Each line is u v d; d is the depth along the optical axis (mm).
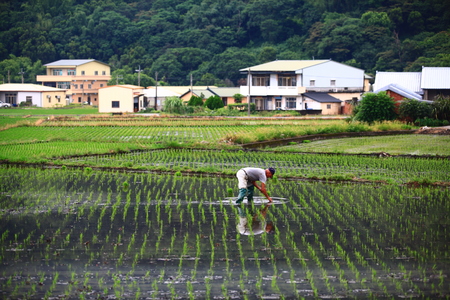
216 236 19531
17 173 32875
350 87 102062
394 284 15289
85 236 19422
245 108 97375
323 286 15117
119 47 170875
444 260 17125
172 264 16719
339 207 23812
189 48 154875
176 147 44938
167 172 33625
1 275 15781
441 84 85375
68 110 109250
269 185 29125
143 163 37031
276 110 96062
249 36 166875
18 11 179250
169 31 167500
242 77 145500
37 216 22109
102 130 60812
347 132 54250
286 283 15320
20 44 165125
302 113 92625
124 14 182125
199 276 15805
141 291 14742
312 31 151500
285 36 161625
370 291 14820
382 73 90312
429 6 152625
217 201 25156
